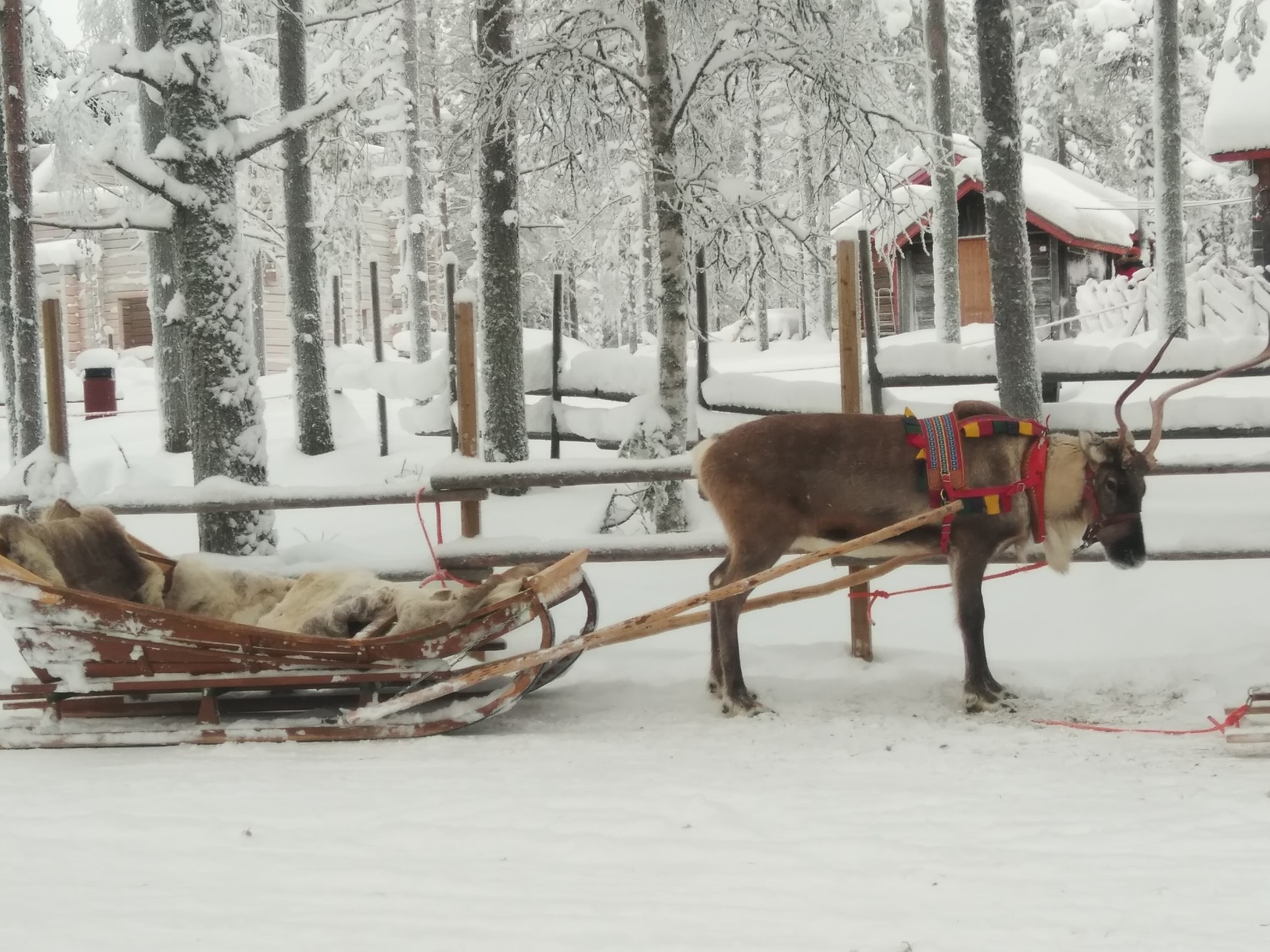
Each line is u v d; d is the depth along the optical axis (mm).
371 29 19359
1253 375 10039
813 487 6977
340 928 3309
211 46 9672
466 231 33531
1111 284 21812
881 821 4457
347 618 6789
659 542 8008
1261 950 2982
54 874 3920
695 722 6793
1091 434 6961
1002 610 8719
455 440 12711
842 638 8492
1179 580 8742
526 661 6254
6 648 8742
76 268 32281
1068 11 33906
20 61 11438
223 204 9703
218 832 4434
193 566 7250
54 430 9219
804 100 11633
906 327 29578
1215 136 20031
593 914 3398
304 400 15406
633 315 36156
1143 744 5953
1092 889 3539
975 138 10328
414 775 5465
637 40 10977
